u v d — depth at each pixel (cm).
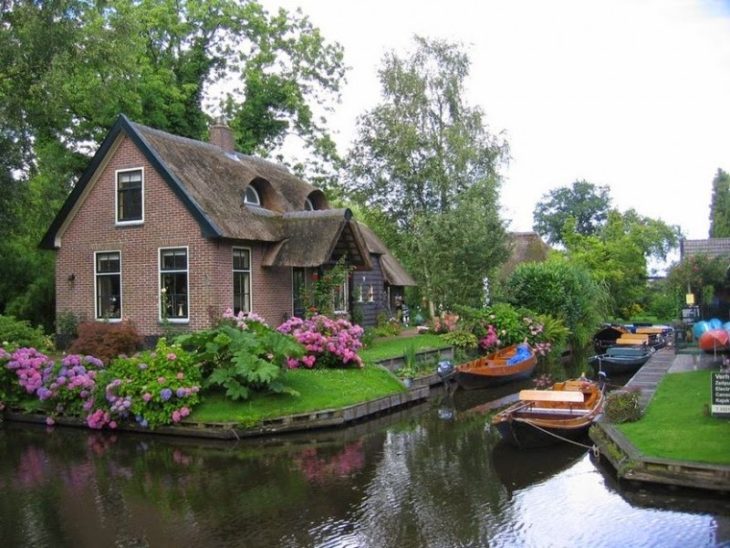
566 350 2845
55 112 2106
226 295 1916
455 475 1093
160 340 1497
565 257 3962
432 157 3106
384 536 836
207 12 3009
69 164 2722
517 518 890
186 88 2889
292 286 2225
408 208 3212
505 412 1288
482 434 1385
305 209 2470
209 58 3117
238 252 1981
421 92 3073
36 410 1525
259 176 2177
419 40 3133
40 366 1562
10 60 1938
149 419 1373
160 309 1944
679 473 934
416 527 864
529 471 1105
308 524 879
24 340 1881
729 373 1150
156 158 1908
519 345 2270
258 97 3125
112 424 1405
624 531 833
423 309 3381
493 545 804
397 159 3091
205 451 1259
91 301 2062
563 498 962
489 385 1989
